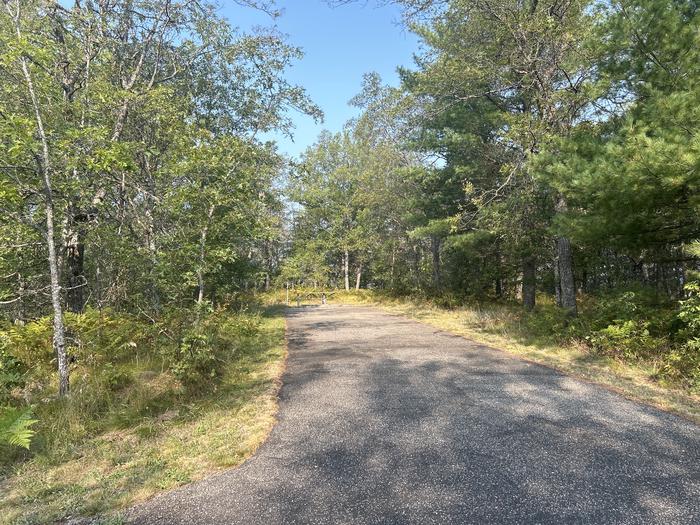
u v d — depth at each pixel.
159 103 8.70
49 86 5.88
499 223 12.59
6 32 6.34
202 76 12.32
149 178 8.43
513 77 11.69
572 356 8.37
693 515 2.97
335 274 47.34
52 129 6.00
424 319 16.16
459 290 22.20
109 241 8.10
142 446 4.40
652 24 7.27
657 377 6.60
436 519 2.96
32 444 4.39
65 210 6.91
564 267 10.81
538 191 11.64
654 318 7.94
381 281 38.50
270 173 10.04
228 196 8.38
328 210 41.72
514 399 5.70
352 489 3.39
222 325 8.57
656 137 6.21
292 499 3.27
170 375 6.29
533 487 3.37
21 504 3.34
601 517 2.96
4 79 6.03
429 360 8.32
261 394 6.14
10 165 5.40
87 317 7.51
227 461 3.97
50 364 6.80
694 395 5.77
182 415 5.28
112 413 5.18
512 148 13.10
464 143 15.27
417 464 3.80
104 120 8.43
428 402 5.61
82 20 8.19
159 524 2.99
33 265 7.69
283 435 4.57
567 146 8.12
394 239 27.75
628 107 8.38
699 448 4.08
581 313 10.66
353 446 4.23
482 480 3.49
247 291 28.56
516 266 18.75
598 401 5.59
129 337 7.25
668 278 16.08
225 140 8.62
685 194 6.58
